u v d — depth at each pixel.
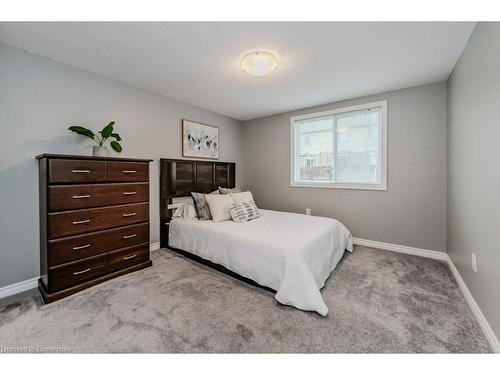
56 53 2.04
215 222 2.73
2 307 1.70
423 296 1.85
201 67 2.32
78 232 1.94
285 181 4.01
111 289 1.97
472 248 1.72
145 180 2.45
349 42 1.87
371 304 1.74
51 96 2.14
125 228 2.27
